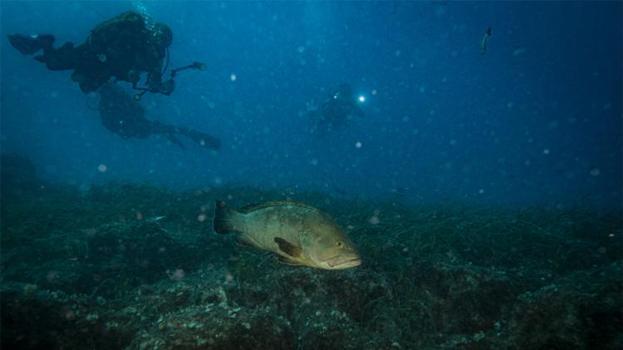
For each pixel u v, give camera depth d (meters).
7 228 9.76
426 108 131.75
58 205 12.39
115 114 18.75
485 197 23.12
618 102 87.62
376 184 25.91
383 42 97.94
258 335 3.98
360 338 4.62
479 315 5.66
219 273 5.98
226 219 3.27
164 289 5.43
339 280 5.61
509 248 8.20
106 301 5.08
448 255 7.17
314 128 30.55
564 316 4.37
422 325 5.48
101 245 7.93
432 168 39.78
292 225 2.97
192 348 3.73
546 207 13.64
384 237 7.49
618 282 4.44
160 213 10.88
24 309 4.12
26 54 11.92
